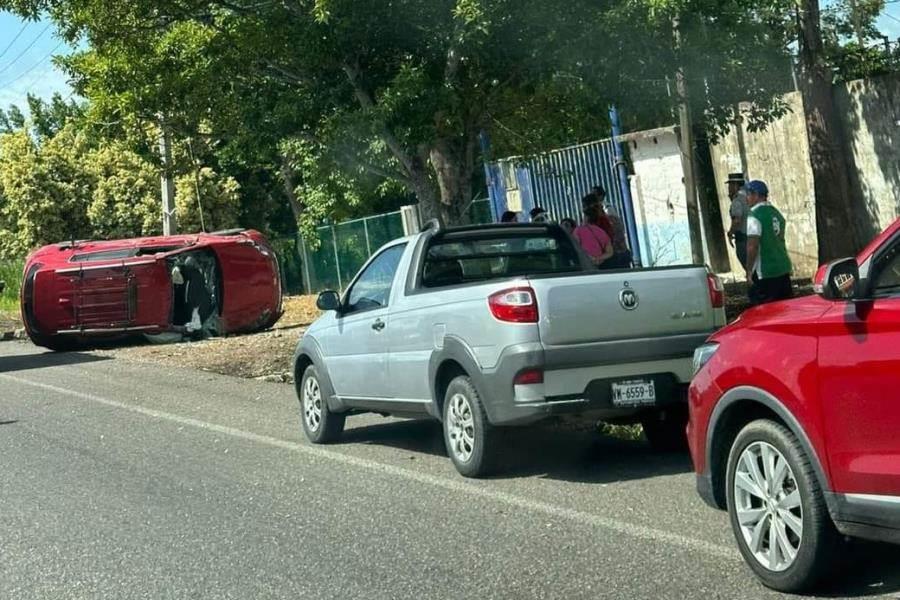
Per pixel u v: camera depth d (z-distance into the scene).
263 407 12.81
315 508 7.84
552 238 9.59
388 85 12.75
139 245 22.59
